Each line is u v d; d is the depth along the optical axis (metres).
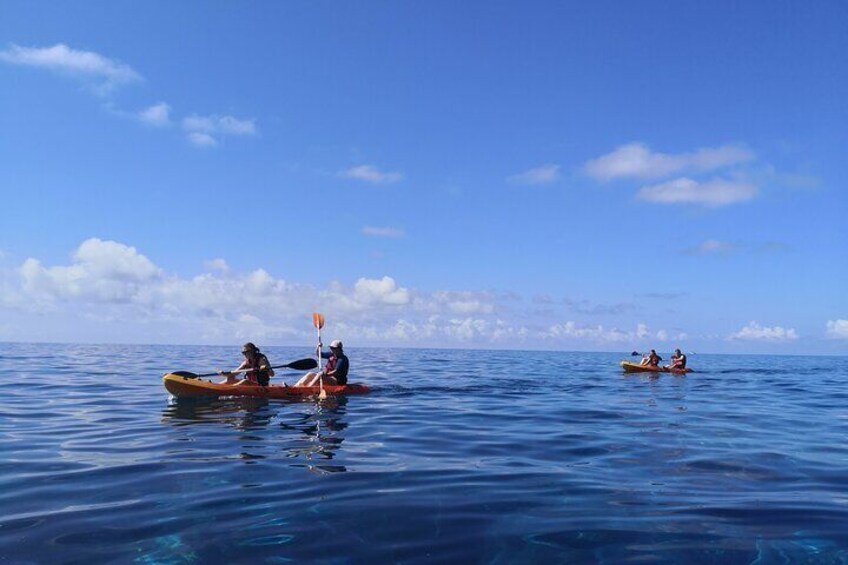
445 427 8.88
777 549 3.96
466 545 3.97
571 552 3.88
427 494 5.14
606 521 4.48
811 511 4.75
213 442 7.45
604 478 5.77
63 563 3.58
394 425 9.03
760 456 6.86
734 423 9.54
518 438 7.98
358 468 6.09
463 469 6.11
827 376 25.27
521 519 4.50
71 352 38.25
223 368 22.88
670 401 12.84
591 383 17.88
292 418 9.57
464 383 17.33
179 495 5.02
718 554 3.87
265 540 4.00
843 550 3.95
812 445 7.62
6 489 5.19
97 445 7.21
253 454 6.72
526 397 13.34
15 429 8.40
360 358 39.94
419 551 3.85
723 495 5.20
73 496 4.98
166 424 8.89
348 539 4.04
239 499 4.92
